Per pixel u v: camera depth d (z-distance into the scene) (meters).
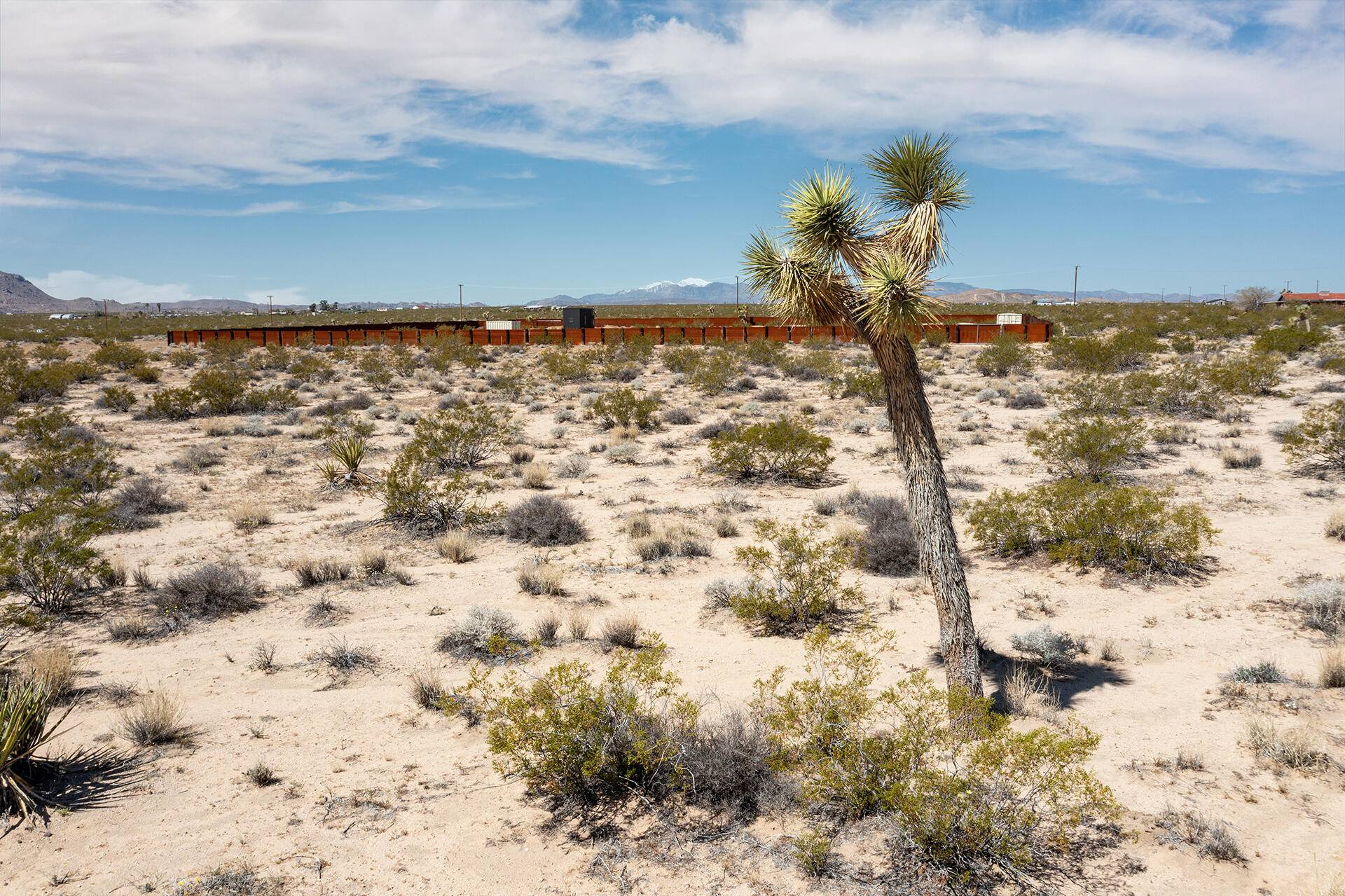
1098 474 16.62
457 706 6.93
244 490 17.58
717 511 15.30
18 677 7.66
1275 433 20.02
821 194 6.32
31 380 32.84
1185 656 8.32
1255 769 6.15
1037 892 4.88
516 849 5.48
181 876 5.14
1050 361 38.38
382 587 11.23
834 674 7.61
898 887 4.97
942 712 6.38
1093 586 10.59
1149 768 6.22
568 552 12.91
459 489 14.95
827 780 5.57
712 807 5.93
